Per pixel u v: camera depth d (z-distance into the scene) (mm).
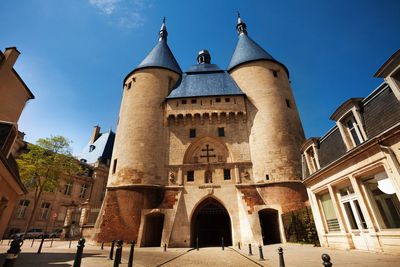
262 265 7770
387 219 8734
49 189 24094
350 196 10820
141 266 8211
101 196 44531
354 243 10516
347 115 10828
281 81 26688
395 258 7250
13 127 9133
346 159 10391
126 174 21453
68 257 10539
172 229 18391
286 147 22047
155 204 20328
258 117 24203
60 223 37406
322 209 13391
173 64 30500
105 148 50562
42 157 24062
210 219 25125
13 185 10203
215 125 24812
